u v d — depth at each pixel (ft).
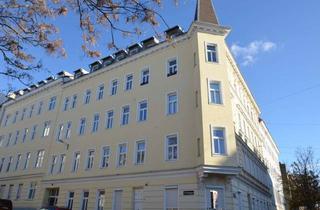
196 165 60.39
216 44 73.10
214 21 76.89
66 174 87.86
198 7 78.79
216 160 58.70
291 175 135.13
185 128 66.69
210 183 58.75
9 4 25.35
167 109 72.79
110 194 73.46
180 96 71.56
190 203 58.39
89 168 82.69
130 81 86.89
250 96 112.57
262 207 103.09
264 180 116.88
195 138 63.67
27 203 95.25
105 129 84.74
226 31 74.74
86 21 23.07
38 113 115.03
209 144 60.08
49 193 92.63
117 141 79.41
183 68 74.54
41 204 89.71
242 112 93.20
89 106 94.43
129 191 69.87
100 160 80.74
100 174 78.28
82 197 80.18
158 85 77.82
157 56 82.43
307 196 123.85
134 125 77.56
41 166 98.32
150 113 75.66
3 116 134.92
